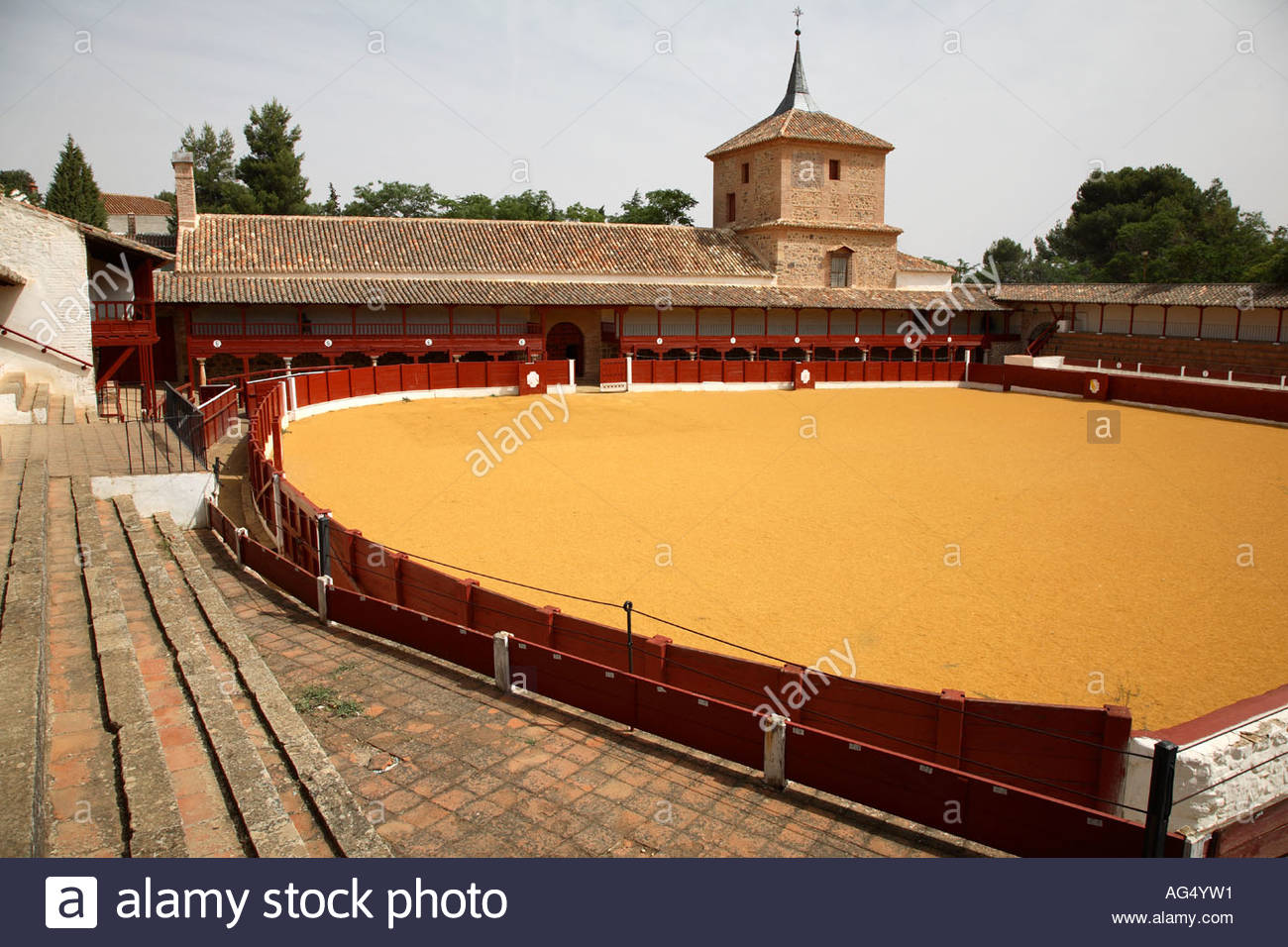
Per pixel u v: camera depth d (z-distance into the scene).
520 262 47.12
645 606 13.27
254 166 70.00
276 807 6.36
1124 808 7.30
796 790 7.94
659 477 23.84
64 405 24.64
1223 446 30.25
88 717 7.24
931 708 8.28
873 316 56.38
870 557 16.22
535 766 8.27
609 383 44.69
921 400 43.56
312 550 14.70
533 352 46.06
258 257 41.72
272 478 17.05
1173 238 82.06
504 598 11.09
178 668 8.75
